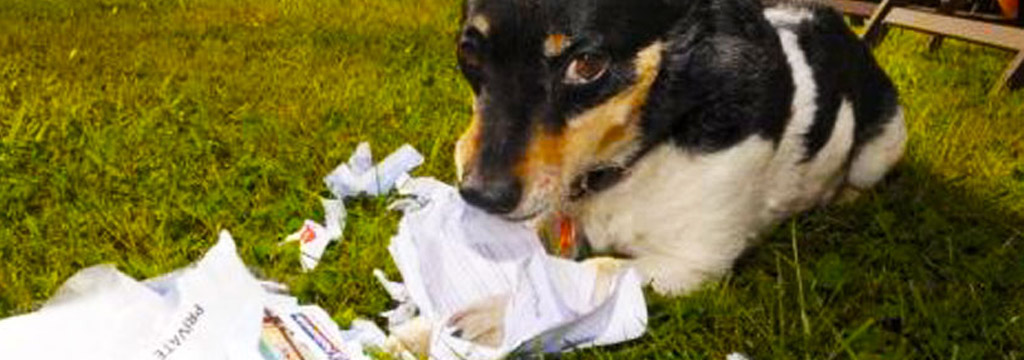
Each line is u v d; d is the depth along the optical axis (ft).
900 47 8.89
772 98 4.30
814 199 4.88
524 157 3.98
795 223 4.77
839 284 4.35
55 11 9.34
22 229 4.63
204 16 9.21
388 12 9.54
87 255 4.44
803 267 4.54
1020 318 4.25
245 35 8.24
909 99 6.57
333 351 3.89
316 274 4.33
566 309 3.97
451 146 5.35
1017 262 4.58
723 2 4.19
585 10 3.95
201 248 4.52
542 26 3.93
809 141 4.55
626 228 4.41
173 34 8.27
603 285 4.08
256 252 4.46
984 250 4.71
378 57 7.41
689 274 4.39
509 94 4.00
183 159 5.19
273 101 6.00
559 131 4.02
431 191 4.69
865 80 4.97
